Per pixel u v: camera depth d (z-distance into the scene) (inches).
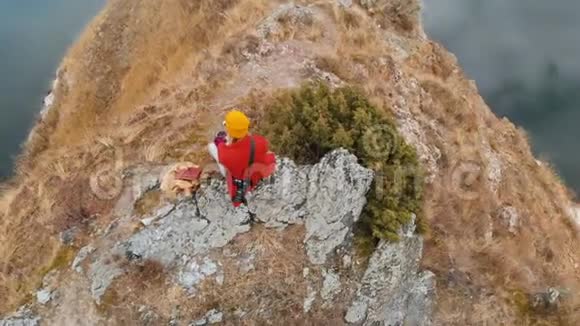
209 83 588.4
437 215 523.5
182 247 424.5
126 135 554.9
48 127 788.6
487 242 535.5
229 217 422.0
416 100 644.7
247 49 621.3
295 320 423.2
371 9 790.5
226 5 746.2
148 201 462.6
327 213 424.2
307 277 426.9
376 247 440.1
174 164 487.2
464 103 706.2
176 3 784.9
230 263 421.1
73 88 818.8
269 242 425.4
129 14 836.0
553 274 567.8
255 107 542.3
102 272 430.6
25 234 505.4
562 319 504.4
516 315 494.6
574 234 709.9
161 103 589.6
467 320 477.4
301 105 462.9
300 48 629.9
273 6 713.6
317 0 732.0
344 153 426.0
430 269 487.8
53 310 433.4
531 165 760.3
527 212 629.9
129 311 416.8
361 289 438.6
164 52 752.3
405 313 460.8
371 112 464.8
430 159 566.6
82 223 478.9
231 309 414.9
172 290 417.1
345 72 616.1
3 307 454.0
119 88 782.5
